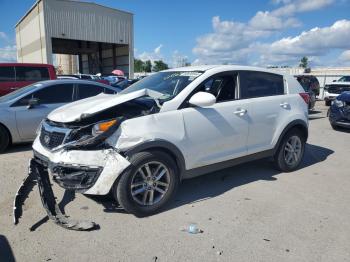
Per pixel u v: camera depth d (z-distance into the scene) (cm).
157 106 404
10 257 303
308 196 457
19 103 673
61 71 4938
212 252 317
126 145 364
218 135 444
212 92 454
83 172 354
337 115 987
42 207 404
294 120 541
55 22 3034
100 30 3316
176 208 410
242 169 572
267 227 366
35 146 414
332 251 322
